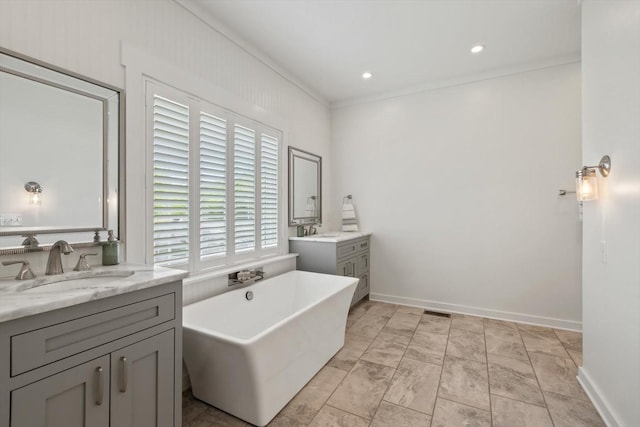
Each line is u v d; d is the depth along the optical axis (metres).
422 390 1.92
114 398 1.14
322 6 2.18
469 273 3.37
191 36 2.13
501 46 2.74
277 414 1.70
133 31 1.76
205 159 2.25
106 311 1.12
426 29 2.48
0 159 1.24
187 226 2.10
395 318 3.23
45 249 1.37
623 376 1.46
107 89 1.62
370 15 2.29
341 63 3.05
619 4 1.49
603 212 1.68
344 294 2.45
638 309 1.33
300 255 3.27
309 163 3.68
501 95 3.20
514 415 1.69
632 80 1.37
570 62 2.90
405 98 3.71
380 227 3.87
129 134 1.72
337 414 1.70
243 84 2.62
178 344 1.41
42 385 0.95
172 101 1.98
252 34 2.53
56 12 1.42
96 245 1.56
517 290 3.14
